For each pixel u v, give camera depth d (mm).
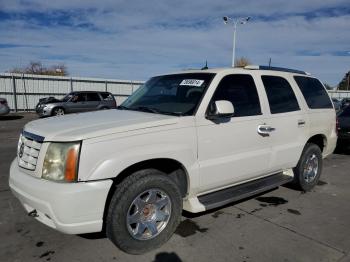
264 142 4504
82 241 3633
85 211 2973
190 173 3660
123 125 3264
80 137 2996
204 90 3938
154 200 3404
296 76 5379
